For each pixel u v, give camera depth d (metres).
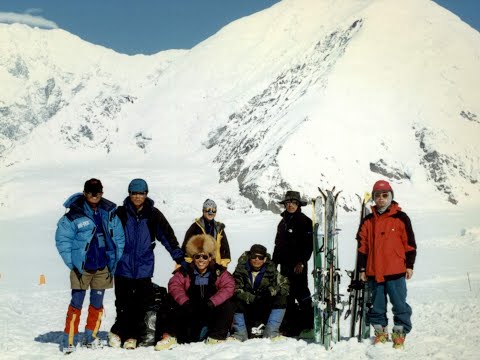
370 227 6.47
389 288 6.25
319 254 6.58
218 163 106.50
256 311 7.58
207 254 7.21
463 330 6.74
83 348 6.98
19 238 56.03
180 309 7.29
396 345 6.07
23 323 9.72
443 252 20.97
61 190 99.38
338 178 81.44
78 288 6.91
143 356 6.50
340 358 5.89
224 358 6.17
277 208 77.62
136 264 7.23
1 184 108.81
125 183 98.06
